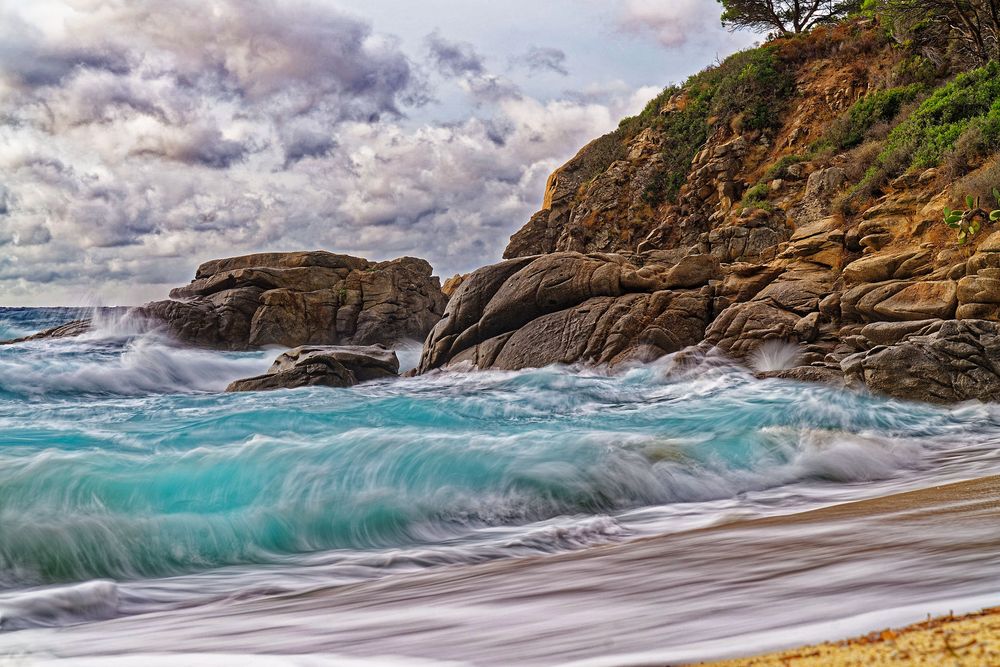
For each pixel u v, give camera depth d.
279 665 2.78
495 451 10.48
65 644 4.30
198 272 47.59
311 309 43.38
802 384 19.20
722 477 10.41
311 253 45.97
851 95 39.12
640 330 25.55
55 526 7.39
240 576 6.87
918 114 30.53
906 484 9.40
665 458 10.51
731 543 5.13
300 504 8.68
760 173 39.34
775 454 11.20
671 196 44.16
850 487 9.80
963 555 3.23
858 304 21.28
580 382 22.45
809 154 36.69
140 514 8.03
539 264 28.67
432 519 8.75
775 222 32.69
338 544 8.12
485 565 6.30
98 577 6.97
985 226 21.27
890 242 24.25
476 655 2.53
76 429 14.12
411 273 47.72
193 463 9.70
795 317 23.36
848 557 3.71
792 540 4.79
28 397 24.91
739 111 42.94
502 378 24.98
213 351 39.28
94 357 32.34
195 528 7.80
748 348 23.12
